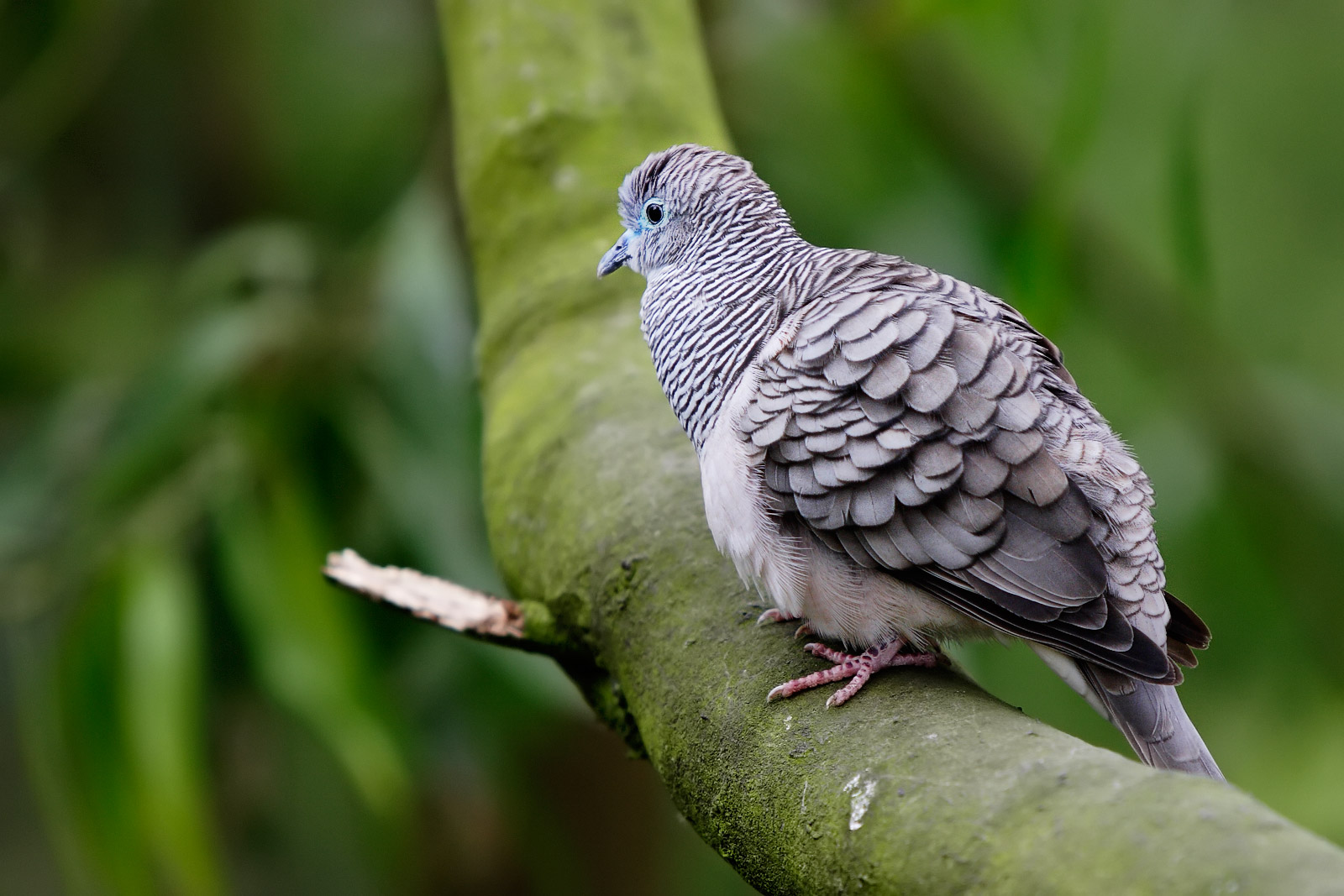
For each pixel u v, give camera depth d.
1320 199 13.45
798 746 5.02
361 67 13.70
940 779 4.44
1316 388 13.39
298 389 10.83
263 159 13.60
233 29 13.52
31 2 12.11
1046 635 5.56
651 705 5.81
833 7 12.09
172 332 11.44
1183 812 3.81
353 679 9.80
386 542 10.59
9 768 14.65
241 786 12.34
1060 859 3.91
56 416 10.91
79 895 10.60
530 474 7.17
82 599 9.72
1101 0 9.80
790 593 5.95
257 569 9.94
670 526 6.29
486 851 12.77
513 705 11.12
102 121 13.33
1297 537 13.27
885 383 5.68
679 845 14.28
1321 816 12.63
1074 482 5.61
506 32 9.20
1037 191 9.93
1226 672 13.34
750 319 6.33
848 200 11.91
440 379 10.23
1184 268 10.49
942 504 5.61
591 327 7.97
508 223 8.73
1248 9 13.30
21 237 13.08
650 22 9.38
